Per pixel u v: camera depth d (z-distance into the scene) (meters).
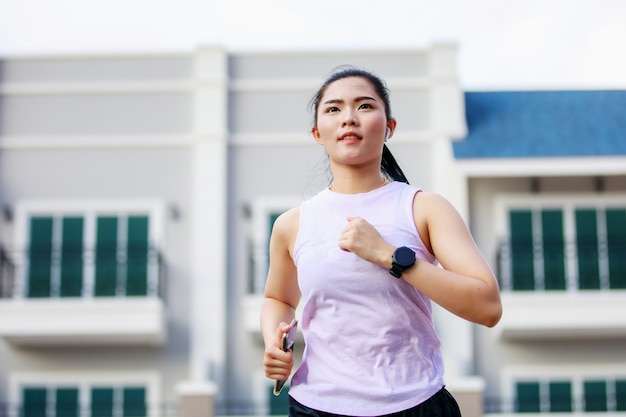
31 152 16.45
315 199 3.11
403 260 2.81
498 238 16.09
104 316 15.51
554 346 15.94
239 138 16.56
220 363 15.87
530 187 16.23
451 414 2.93
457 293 2.78
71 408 15.86
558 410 15.75
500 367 15.86
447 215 2.97
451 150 16.00
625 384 15.84
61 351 16.02
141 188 16.36
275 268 3.26
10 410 15.86
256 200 16.41
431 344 2.96
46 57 16.72
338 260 2.92
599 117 16.77
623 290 15.94
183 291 16.08
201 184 16.31
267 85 16.70
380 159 3.13
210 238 16.19
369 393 2.87
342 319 2.92
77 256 16.14
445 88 16.55
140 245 16.16
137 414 15.77
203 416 14.13
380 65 16.77
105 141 16.44
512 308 15.55
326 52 16.77
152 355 15.95
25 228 16.22
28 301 15.52
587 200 16.22
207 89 16.53
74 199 16.30
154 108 16.61
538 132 16.44
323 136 3.10
